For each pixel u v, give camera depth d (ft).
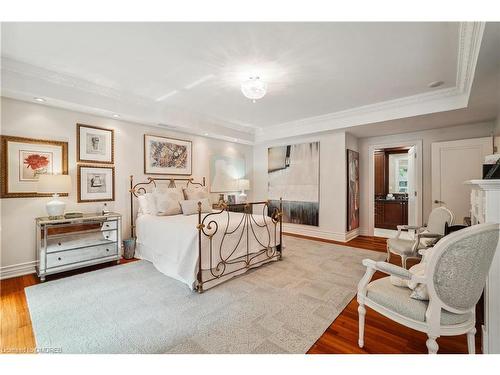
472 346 4.42
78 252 9.75
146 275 9.38
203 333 5.74
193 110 13.41
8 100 9.00
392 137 15.48
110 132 11.84
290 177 17.83
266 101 11.80
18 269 9.28
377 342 5.44
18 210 9.32
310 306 7.04
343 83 9.60
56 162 10.13
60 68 8.48
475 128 12.51
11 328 5.94
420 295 4.51
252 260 10.12
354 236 16.30
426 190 14.06
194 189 14.06
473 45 6.31
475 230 3.89
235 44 6.94
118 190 12.19
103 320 6.29
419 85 9.78
